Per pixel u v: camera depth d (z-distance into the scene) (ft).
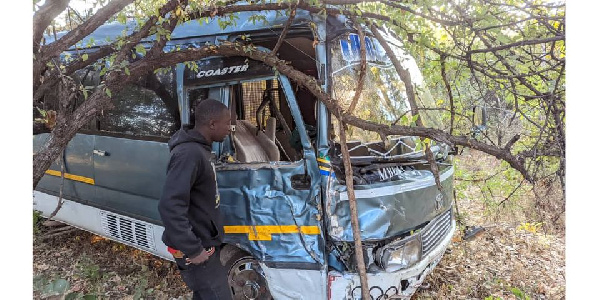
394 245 9.63
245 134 12.07
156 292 12.99
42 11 7.53
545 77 9.20
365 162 10.44
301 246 9.90
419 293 13.05
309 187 9.78
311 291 9.91
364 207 9.51
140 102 12.78
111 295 12.96
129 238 13.71
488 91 11.18
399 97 11.63
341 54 10.42
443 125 13.15
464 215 17.72
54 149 8.00
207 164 8.44
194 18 9.89
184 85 11.35
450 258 15.49
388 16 9.11
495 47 9.00
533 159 8.36
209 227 8.63
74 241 17.34
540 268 14.84
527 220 17.95
